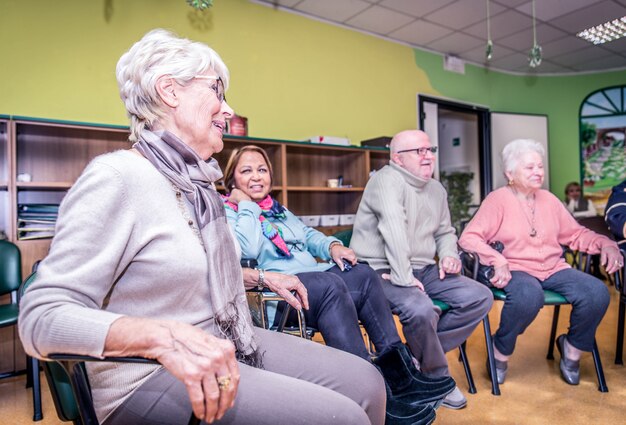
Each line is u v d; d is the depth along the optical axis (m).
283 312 1.33
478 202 5.98
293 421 0.73
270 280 1.26
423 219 2.00
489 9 4.08
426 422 1.12
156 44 0.88
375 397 0.95
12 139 2.22
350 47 4.34
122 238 0.72
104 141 2.83
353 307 1.40
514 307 1.93
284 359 1.00
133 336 0.61
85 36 2.89
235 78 3.55
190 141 0.91
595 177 6.10
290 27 3.90
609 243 2.08
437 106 5.16
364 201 2.05
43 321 0.62
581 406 1.77
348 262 1.60
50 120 2.34
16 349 2.34
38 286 0.65
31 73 2.69
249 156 1.85
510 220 2.17
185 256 0.78
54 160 2.67
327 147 3.53
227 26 3.52
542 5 4.05
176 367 0.60
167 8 3.23
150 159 0.83
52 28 2.78
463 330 1.86
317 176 3.90
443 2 3.91
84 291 0.67
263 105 3.71
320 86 4.09
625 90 5.95
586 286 1.92
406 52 4.83
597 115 6.07
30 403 1.96
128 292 0.76
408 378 1.25
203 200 0.86
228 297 0.85
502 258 2.01
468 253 2.15
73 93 2.84
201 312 0.83
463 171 6.64
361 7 3.94
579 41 4.96
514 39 4.82
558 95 6.15
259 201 1.84
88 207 0.70
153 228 0.76
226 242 0.89
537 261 2.12
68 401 0.77
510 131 5.75
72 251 0.67
